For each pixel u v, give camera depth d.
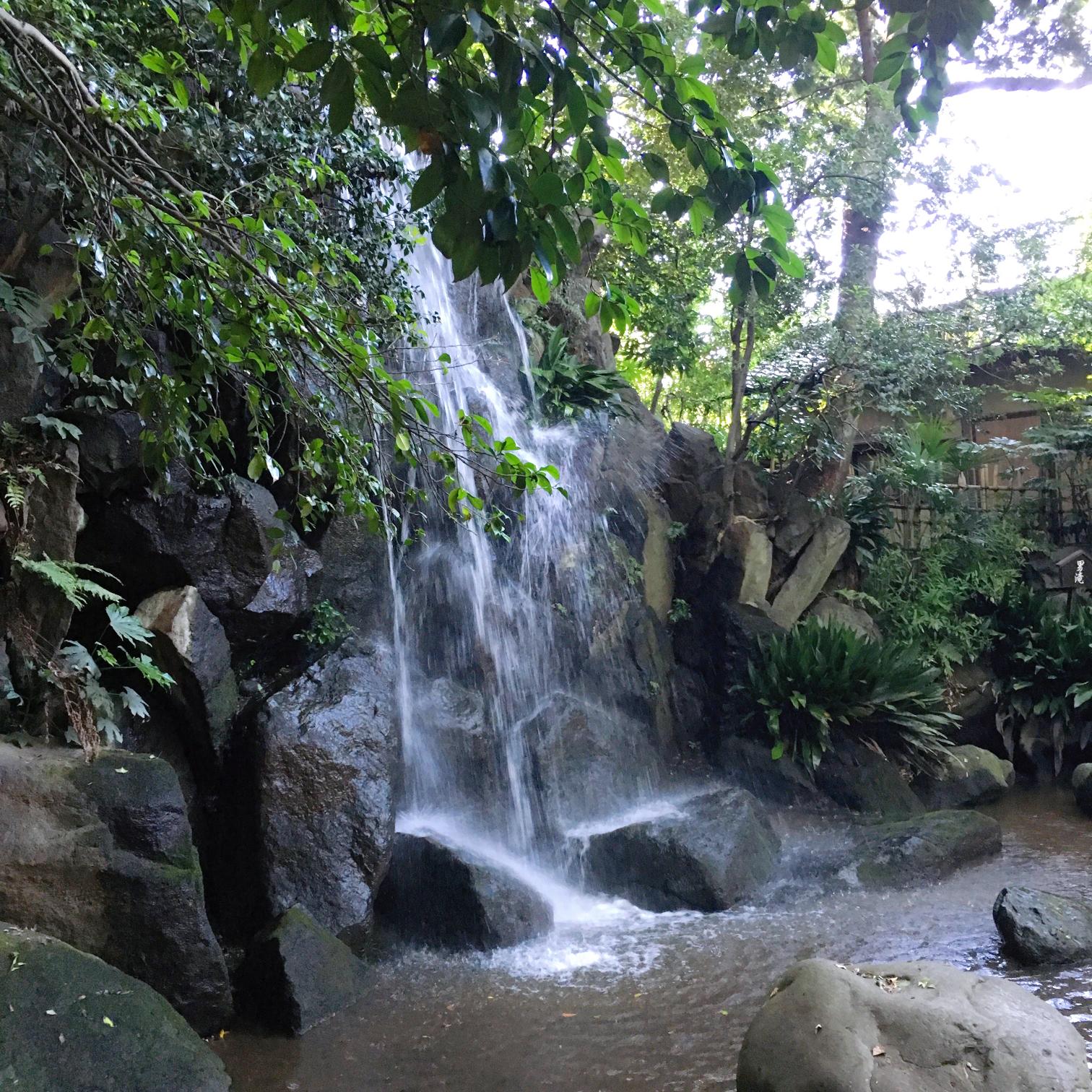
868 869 6.56
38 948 3.53
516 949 5.34
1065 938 5.06
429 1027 4.39
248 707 5.59
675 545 10.38
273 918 4.90
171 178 3.04
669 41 2.51
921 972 3.72
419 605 7.19
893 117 11.66
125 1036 3.42
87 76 3.98
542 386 8.91
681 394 16.25
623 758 7.85
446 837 6.05
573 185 2.30
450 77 1.99
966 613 11.40
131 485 5.27
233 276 3.09
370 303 5.75
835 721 9.09
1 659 4.52
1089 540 12.91
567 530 8.56
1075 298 12.70
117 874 4.05
